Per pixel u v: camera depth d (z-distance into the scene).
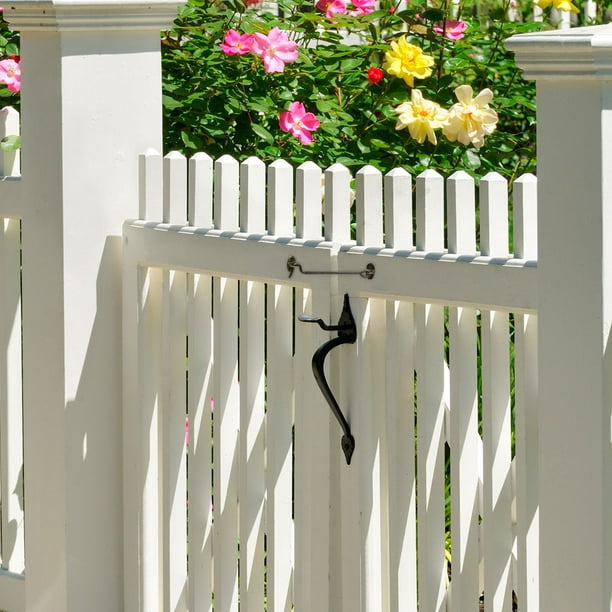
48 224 4.57
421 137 4.81
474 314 3.55
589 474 3.18
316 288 3.88
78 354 4.59
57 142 4.50
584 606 3.22
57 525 4.67
